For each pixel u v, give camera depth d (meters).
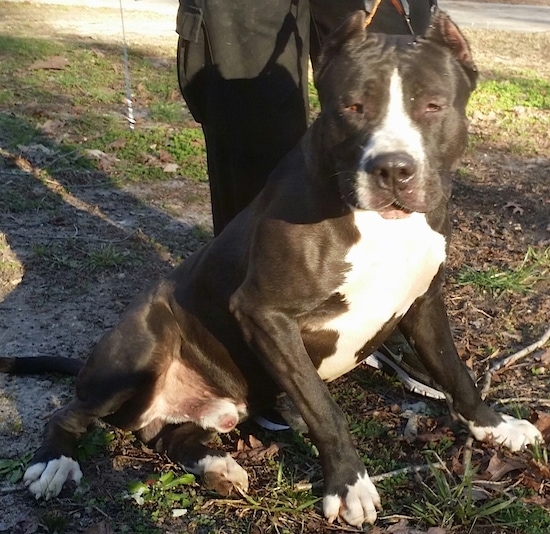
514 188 2.32
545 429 1.18
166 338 1.18
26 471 1.09
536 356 1.40
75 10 5.03
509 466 1.09
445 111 1.00
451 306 1.59
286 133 1.40
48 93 3.01
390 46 1.00
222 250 1.15
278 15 1.33
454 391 1.15
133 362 1.16
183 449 1.12
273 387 1.17
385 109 0.98
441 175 1.02
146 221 2.01
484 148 2.70
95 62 3.52
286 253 1.03
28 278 1.70
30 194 2.12
